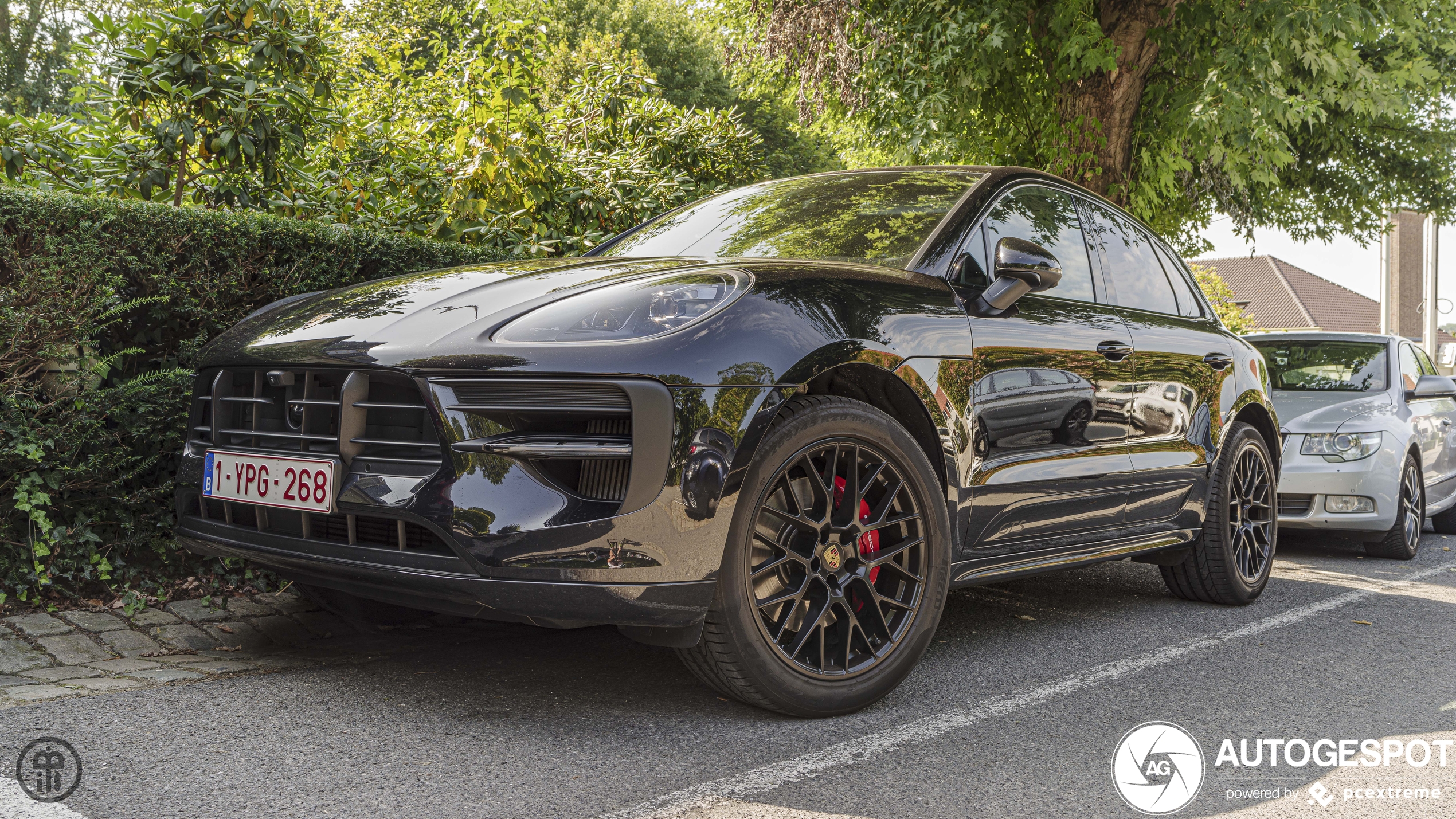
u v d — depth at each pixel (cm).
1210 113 767
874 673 262
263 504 249
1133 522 363
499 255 471
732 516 230
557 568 215
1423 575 538
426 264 427
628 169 635
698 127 728
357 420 237
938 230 307
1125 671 315
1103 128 833
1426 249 2208
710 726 248
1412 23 868
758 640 240
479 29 614
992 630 369
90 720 237
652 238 364
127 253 338
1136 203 873
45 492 327
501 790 204
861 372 260
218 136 455
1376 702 288
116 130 469
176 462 360
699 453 224
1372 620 406
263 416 261
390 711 252
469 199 521
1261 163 858
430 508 220
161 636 313
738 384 230
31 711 242
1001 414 293
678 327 230
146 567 350
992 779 220
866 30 731
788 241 325
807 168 2400
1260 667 325
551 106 663
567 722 248
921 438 277
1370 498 573
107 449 336
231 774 208
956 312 285
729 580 232
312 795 199
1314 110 756
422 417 230
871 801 206
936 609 274
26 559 325
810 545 251
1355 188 1358
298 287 382
